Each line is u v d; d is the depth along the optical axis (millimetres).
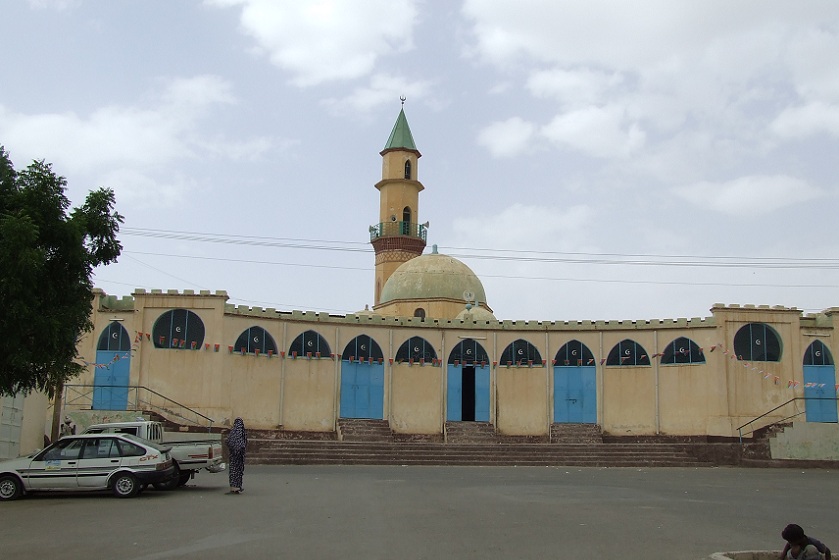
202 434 31922
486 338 38469
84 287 18312
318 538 12328
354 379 37156
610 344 37656
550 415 37469
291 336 36531
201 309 34781
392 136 59250
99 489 17906
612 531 13445
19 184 17578
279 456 31094
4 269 16219
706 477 26562
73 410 32969
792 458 34375
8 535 12523
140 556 10789
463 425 37344
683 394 36188
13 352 16703
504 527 13688
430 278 48250
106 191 18656
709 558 11172
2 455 25750
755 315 36156
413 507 16453
